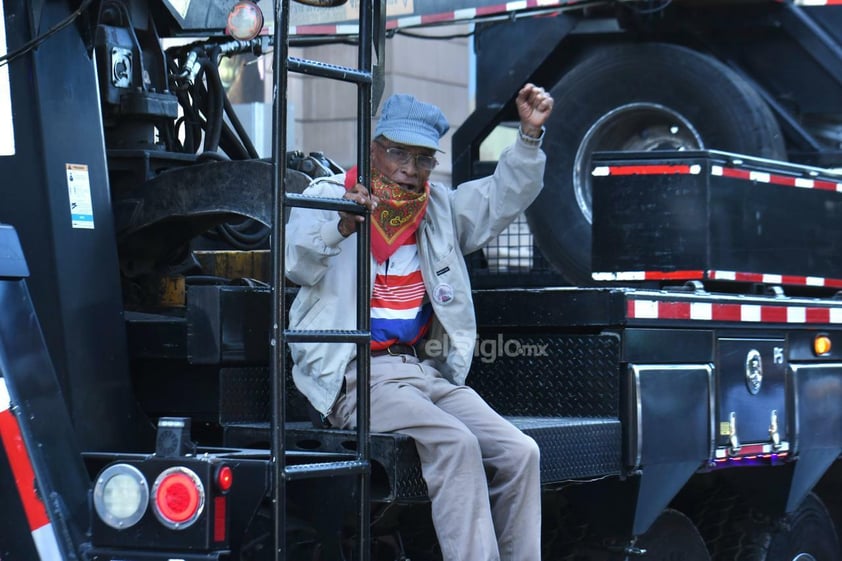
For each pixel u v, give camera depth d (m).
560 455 9.16
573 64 17.69
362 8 8.20
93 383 8.80
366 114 8.16
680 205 10.92
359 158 8.15
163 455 7.32
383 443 8.23
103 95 10.00
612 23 16.75
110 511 7.32
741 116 15.52
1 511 7.69
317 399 8.63
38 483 7.61
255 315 9.00
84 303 8.82
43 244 8.67
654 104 15.89
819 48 15.84
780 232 11.54
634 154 11.12
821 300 11.75
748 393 10.87
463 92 33.09
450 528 8.12
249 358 8.98
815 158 16.00
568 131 16.14
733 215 11.04
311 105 29.48
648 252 11.04
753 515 12.01
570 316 9.75
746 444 10.79
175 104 10.46
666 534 10.91
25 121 8.70
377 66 8.86
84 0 8.54
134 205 9.89
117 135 10.27
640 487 9.84
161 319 9.35
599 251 11.26
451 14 15.02
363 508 8.04
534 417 9.92
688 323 10.19
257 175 9.48
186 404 9.32
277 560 7.56
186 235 10.26
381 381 8.58
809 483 11.80
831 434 11.90
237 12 7.98
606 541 10.19
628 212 11.13
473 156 17.95
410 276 8.95
